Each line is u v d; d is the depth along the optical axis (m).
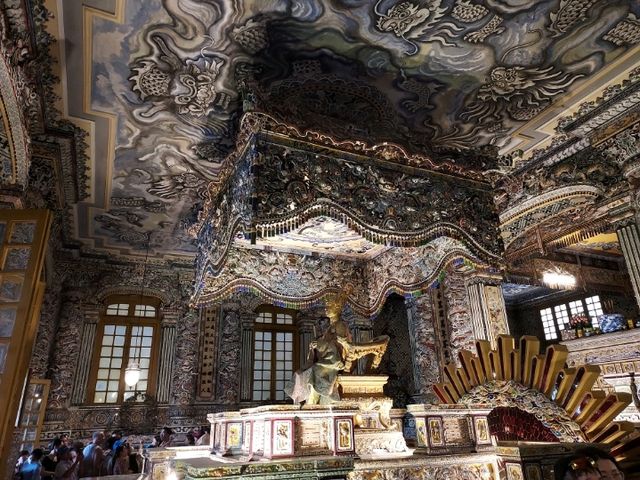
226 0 4.41
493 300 9.41
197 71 5.37
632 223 6.47
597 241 12.30
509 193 7.97
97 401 11.49
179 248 11.85
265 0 4.42
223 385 12.28
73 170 7.56
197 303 6.14
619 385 8.45
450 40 5.02
